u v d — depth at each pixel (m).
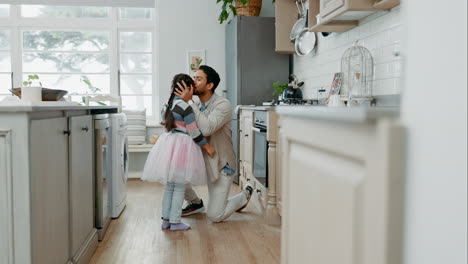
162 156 2.88
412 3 0.53
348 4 2.71
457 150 0.45
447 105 0.46
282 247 0.94
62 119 1.91
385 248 0.52
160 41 5.39
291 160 0.89
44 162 1.63
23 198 1.46
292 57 5.00
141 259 2.38
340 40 3.57
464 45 0.44
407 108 0.53
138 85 5.55
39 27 5.34
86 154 2.40
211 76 3.13
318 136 0.73
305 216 0.81
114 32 5.45
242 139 4.48
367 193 0.57
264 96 4.88
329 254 0.70
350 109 0.59
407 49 0.54
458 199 0.45
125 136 3.68
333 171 0.68
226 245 2.64
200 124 2.98
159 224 3.14
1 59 5.32
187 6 5.41
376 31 2.93
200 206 3.49
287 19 4.60
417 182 0.50
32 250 1.49
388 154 0.52
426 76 0.50
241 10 4.94
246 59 4.83
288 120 0.90
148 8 5.55
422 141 0.50
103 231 2.79
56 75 5.42
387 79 2.78
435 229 0.48
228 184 3.19
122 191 3.53
